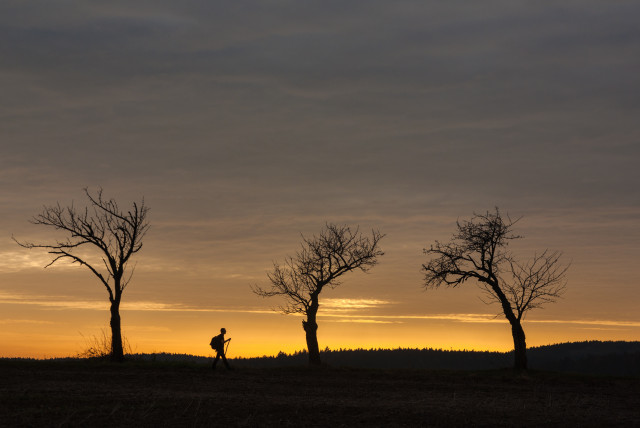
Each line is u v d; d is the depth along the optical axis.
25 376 26.66
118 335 37.16
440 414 18.91
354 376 32.19
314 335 41.31
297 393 23.72
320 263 42.16
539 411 20.27
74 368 31.45
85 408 17.81
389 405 20.69
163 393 22.25
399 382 29.50
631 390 29.16
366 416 18.12
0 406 17.78
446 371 36.44
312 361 40.72
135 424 15.87
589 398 24.98
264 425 16.27
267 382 27.89
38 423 15.54
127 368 32.66
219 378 29.23
